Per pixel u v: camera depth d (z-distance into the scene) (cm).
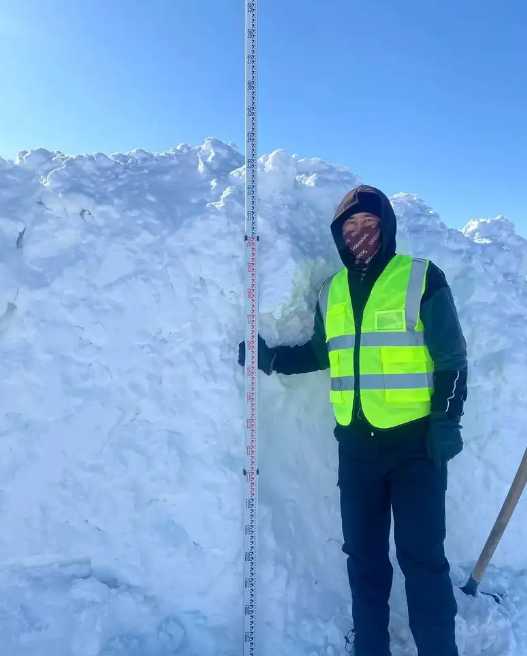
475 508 276
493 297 295
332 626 237
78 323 243
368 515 221
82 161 271
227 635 232
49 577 232
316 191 280
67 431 238
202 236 252
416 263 217
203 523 236
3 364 237
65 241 252
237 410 245
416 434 213
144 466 238
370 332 217
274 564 237
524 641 244
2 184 257
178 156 291
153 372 245
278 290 246
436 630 203
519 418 285
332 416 273
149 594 234
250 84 236
